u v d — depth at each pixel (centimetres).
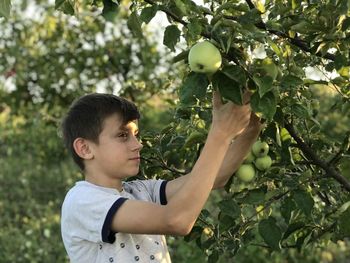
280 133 221
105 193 195
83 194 196
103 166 201
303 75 215
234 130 188
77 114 203
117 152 200
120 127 201
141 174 254
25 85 686
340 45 221
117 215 189
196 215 185
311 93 228
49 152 708
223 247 236
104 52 638
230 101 186
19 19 682
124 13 587
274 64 184
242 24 187
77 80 649
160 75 519
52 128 687
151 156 257
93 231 192
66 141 207
